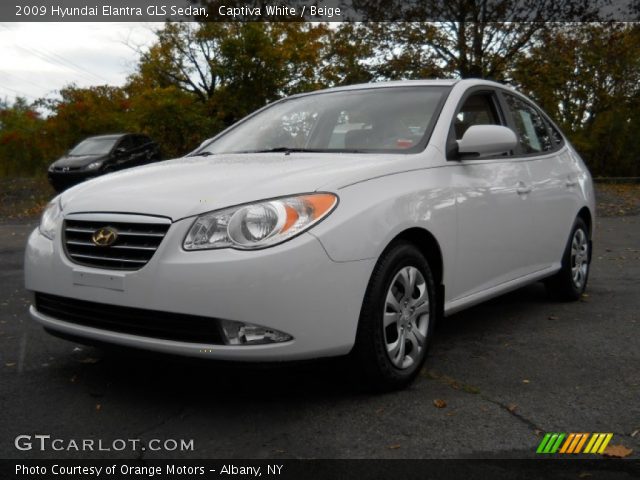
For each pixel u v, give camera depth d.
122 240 3.01
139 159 19.34
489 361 3.86
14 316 5.01
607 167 29.16
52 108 27.53
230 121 29.44
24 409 3.12
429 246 3.61
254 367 2.86
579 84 27.23
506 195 4.24
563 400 3.24
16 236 10.34
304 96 4.71
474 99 4.40
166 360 2.97
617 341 4.29
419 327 3.49
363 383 3.23
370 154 3.70
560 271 5.26
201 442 2.77
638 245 9.05
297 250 2.84
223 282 2.77
